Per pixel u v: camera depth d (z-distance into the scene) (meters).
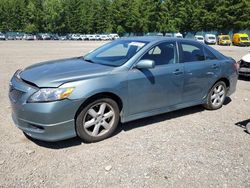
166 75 5.07
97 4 88.88
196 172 3.68
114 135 4.73
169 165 3.83
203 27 65.12
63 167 3.72
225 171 3.72
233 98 7.43
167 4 71.00
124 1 78.81
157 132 4.90
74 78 4.16
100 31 88.31
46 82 4.01
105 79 4.35
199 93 5.81
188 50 5.64
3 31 86.75
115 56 5.08
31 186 3.32
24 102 4.02
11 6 85.62
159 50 5.15
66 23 88.31
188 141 4.58
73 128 4.17
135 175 3.58
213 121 5.55
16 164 3.76
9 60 15.44
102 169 3.70
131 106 4.73
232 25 61.34
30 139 4.48
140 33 77.56
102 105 4.43
